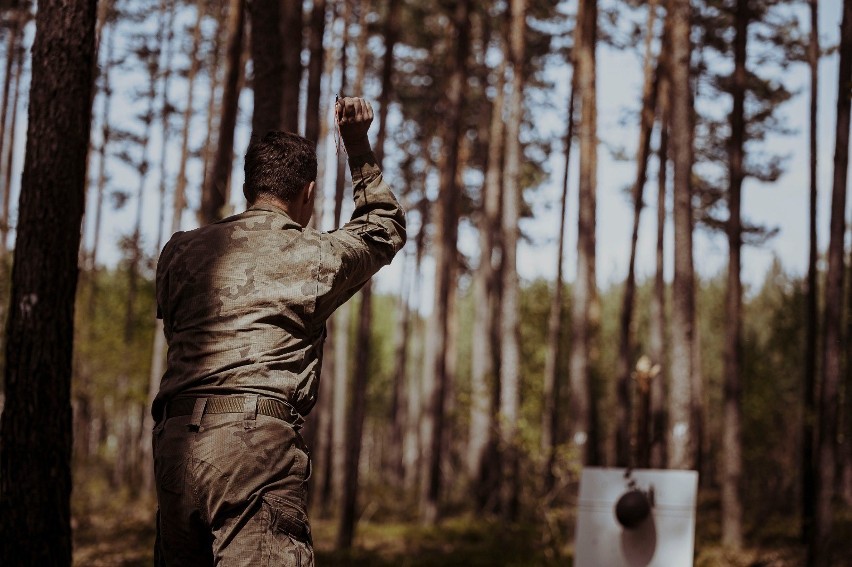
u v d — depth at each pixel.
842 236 12.84
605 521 6.56
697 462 29.89
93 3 6.36
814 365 19.31
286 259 2.88
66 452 6.16
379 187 3.17
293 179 3.03
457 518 25.28
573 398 18.77
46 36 6.23
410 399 53.69
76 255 6.27
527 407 18.11
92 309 32.94
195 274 2.87
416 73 33.31
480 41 32.25
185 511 2.74
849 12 12.63
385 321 68.94
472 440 26.20
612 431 33.94
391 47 18.48
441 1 27.33
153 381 25.98
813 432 18.72
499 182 28.52
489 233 28.42
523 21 21.45
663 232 24.86
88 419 33.78
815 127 19.02
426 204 36.56
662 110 25.44
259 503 2.68
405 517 25.95
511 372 19.78
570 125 23.41
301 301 2.85
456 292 37.16
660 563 6.40
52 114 6.18
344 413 28.64
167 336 2.95
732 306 18.12
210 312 2.82
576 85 23.66
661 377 23.92
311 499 25.30
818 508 12.62
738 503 17.72
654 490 6.50
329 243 2.95
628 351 24.19
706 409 42.75
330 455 25.83
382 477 49.34
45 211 6.14
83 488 26.06
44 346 6.09
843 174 12.77
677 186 14.53
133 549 15.10
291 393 2.80
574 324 18.92
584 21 20.19
